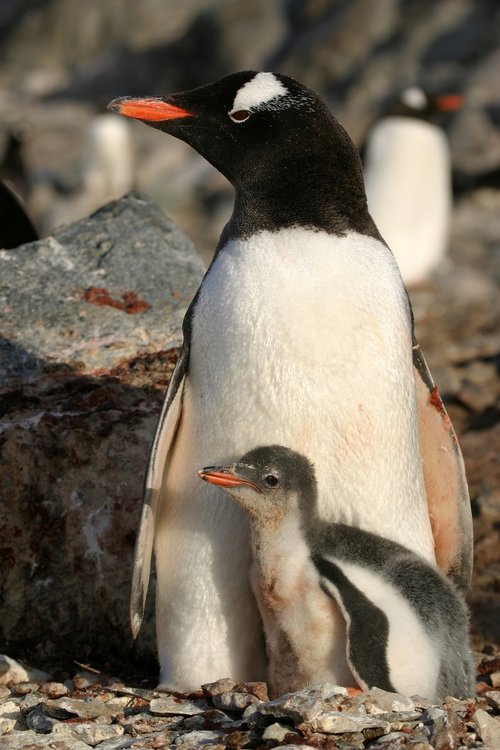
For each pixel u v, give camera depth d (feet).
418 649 29.01
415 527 31.53
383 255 31.22
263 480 28.96
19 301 42.65
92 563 36.88
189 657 32.30
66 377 39.47
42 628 37.01
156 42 227.61
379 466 30.42
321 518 30.45
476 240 109.19
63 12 238.89
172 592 32.45
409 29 172.35
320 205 30.76
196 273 44.73
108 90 209.77
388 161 96.94
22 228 53.42
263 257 30.32
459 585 34.71
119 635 37.17
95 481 37.01
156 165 156.35
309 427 29.94
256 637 32.32
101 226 46.42
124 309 42.57
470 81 145.59
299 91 31.24
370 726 26.73
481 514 51.98
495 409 64.95
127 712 31.01
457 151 127.13
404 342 30.78
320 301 29.78
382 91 162.40
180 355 31.50
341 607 28.45
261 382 29.89
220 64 201.57
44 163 167.73
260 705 28.07
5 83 231.50
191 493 31.63
